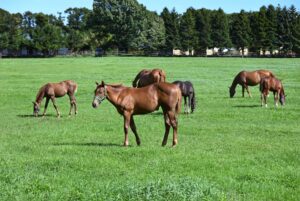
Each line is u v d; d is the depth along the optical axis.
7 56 124.75
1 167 12.19
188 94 24.47
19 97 34.56
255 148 15.25
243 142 16.42
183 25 134.00
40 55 130.75
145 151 14.48
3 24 131.25
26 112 27.05
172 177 10.95
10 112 27.08
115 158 13.51
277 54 129.50
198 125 20.78
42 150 15.01
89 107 28.95
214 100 31.59
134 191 9.15
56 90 24.94
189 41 133.75
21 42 132.38
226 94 35.84
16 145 16.25
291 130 19.12
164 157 13.55
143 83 25.92
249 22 131.88
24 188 10.01
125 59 98.19
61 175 11.38
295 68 66.88
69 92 25.59
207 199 8.88
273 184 10.59
